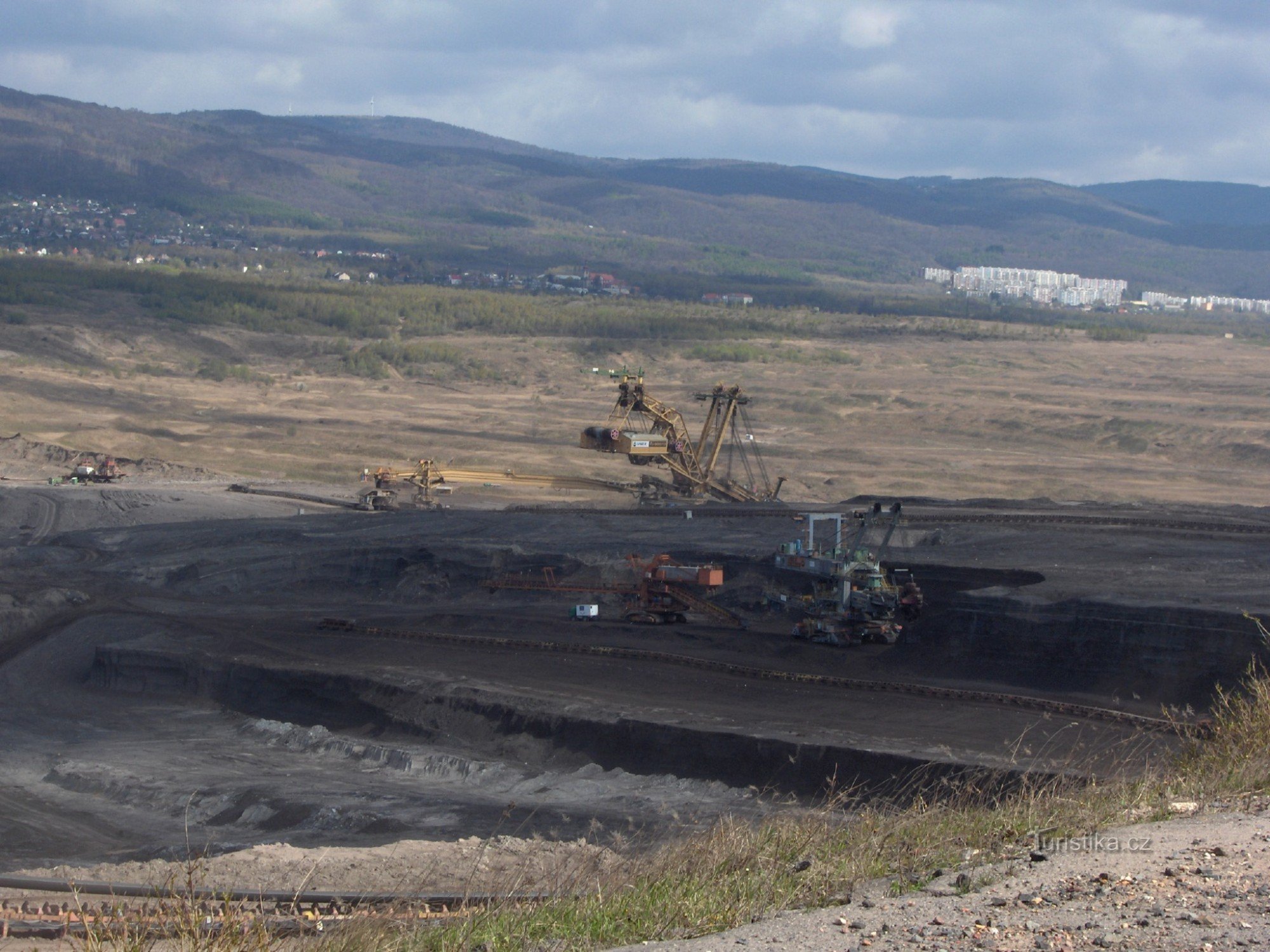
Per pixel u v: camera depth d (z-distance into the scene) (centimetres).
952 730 4600
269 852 2427
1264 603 5250
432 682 5822
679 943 1012
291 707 6166
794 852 1328
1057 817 1360
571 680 5812
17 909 1939
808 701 5156
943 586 6694
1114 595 5488
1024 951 895
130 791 4891
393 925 1274
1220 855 1103
